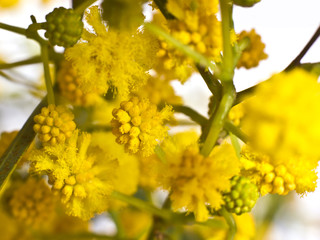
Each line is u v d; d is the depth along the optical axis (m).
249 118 0.07
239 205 0.08
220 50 0.08
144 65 0.08
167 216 0.10
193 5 0.08
